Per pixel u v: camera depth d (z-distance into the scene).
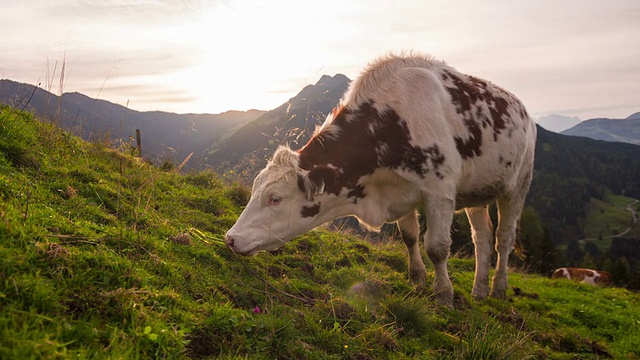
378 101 5.32
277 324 3.39
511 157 6.24
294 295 4.47
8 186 3.96
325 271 5.57
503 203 6.98
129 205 5.03
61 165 5.39
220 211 6.48
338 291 4.95
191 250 4.47
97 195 4.84
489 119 5.95
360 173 5.14
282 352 3.21
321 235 7.09
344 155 5.07
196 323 3.09
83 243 3.51
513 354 4.05
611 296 9.20
